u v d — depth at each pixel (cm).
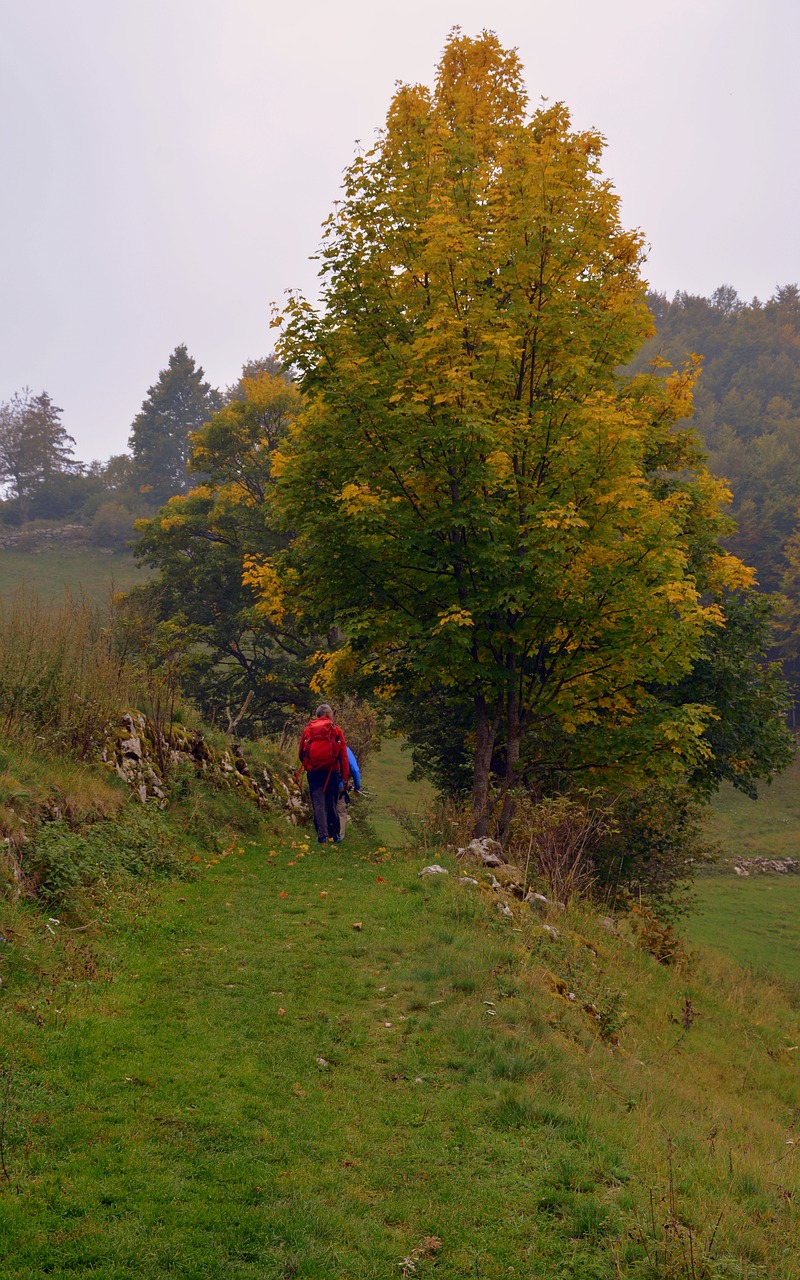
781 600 1886
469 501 1266
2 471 11756
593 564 1305
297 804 1739
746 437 12462
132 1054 575
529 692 1432
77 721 1116
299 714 3098
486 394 1259
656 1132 600
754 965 2361
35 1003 604
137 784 1177
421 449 1280
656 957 1343
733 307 18425
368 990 755
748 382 14688
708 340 16462
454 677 1376
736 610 1848
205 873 1086
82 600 1384
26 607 1205
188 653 3359
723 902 3597
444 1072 625
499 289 1341
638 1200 475
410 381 1278
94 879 858
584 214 1292
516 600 1262
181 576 3809
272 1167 475
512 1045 675
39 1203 412
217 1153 480
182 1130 496
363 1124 539
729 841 4741
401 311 1378
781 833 4903
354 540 1277
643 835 1875
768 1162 618
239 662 3978
